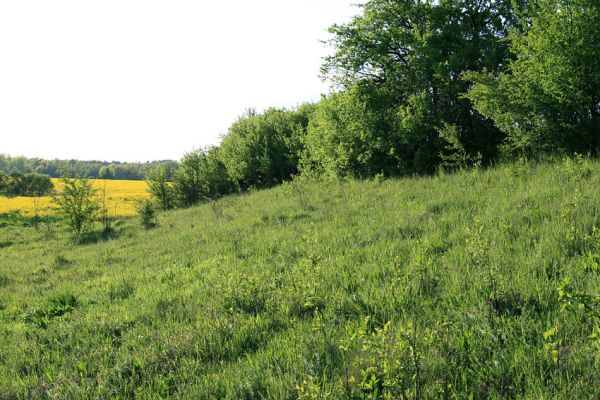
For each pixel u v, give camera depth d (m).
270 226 12.41
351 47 18.94
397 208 10.83
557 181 9.09
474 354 3.51
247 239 11.16
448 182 12.88
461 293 4.75
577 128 11.98
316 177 24.31
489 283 4.59
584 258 4.82
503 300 4.30
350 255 7.31
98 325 6.14
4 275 12.82
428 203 9.97
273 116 33.94
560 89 11.57
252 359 4.22
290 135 32.50
